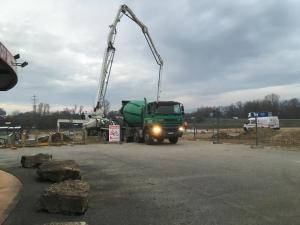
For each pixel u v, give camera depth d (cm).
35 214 868
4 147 3127
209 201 985
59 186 952
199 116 6931
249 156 2034
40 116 9831
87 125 3841
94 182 1280
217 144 3058
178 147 2742
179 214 868
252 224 785
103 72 3756
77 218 842
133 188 1170
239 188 1145
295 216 838
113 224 800
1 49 974
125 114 3578
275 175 1377
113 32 3706
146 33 3638
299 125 7931
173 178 1335
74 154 2272
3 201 988
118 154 2220
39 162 1652
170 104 3058
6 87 1484
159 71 3634
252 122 5941
